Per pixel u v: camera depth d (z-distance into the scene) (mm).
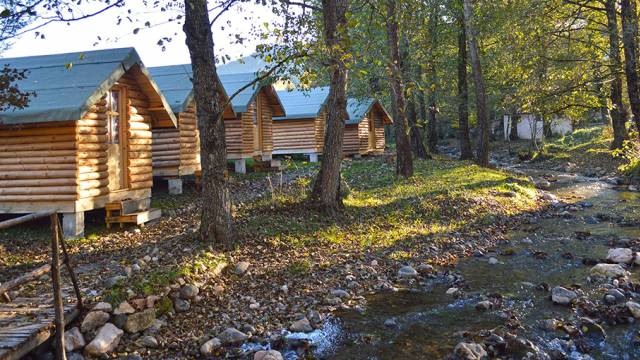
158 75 16531
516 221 13102
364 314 6746
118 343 5648
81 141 9969
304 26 8859
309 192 12469
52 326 5312
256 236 9648
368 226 11164
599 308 6773
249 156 20266
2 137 10070
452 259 9547
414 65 21500
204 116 8773
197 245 8625
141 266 7527
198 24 8461
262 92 22047
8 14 5809
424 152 24844
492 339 5785
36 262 8180
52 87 9820
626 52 14492
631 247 10156
